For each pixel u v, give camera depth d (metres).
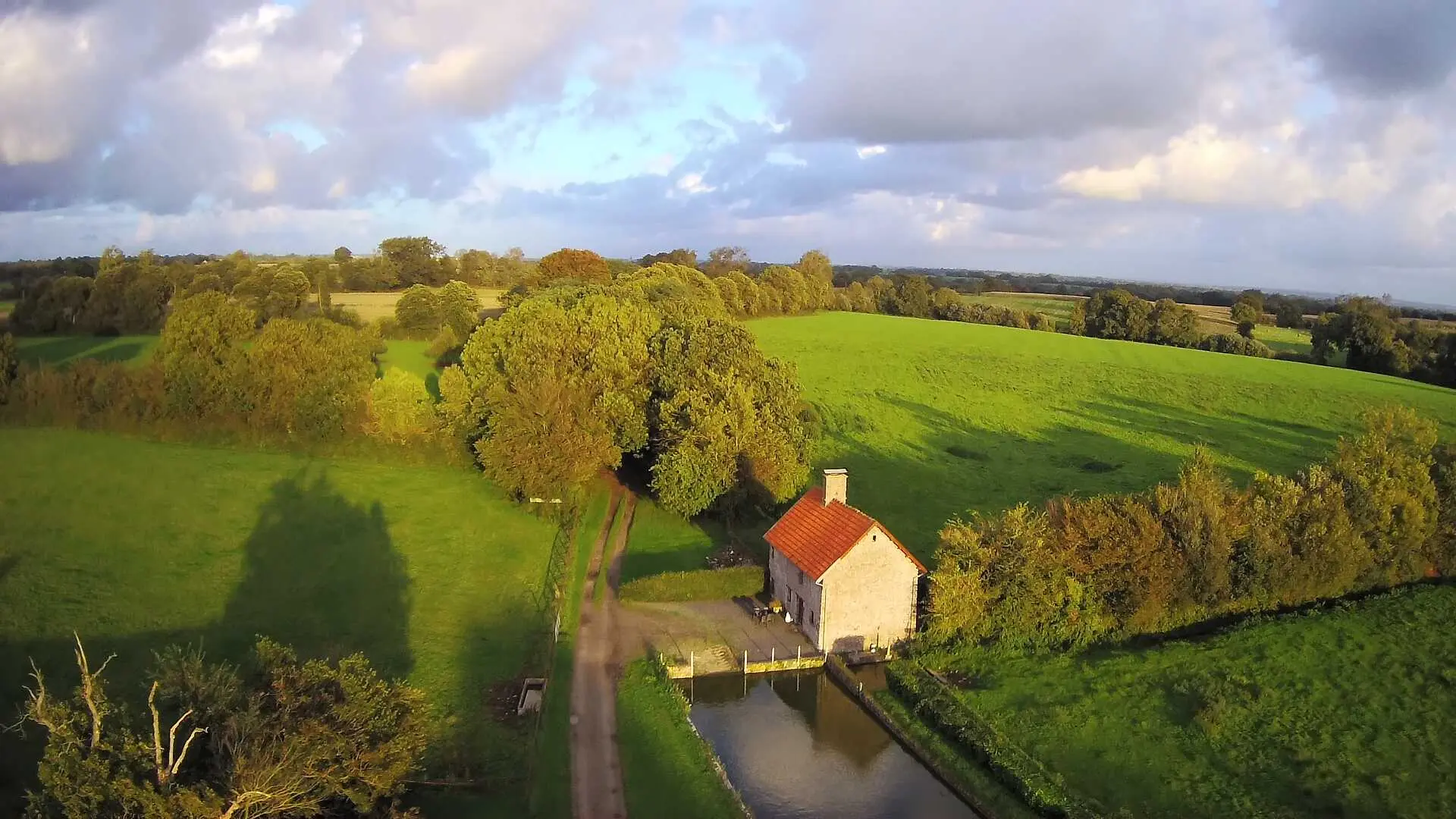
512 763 31.84
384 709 25.38
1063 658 42.97
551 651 40.75
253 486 61.53
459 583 48.75
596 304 76.94
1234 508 47.91
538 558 53.47
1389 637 45.59
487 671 38.94
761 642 43.72
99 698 22.19
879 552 42.56
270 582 46.59
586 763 32.66
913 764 35.19
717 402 59.72
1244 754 35.25
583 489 64.62
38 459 63.50
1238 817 31.28
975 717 36.59
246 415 71.25
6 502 54.38
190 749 23.77
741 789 33.09
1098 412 95.06
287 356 71.38
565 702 37.03
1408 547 51.91
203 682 24.59
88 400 71.00
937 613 42.41
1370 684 40.84
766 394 64.19
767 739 36.69
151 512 55.06
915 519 61.69
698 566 52.97
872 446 81.75
